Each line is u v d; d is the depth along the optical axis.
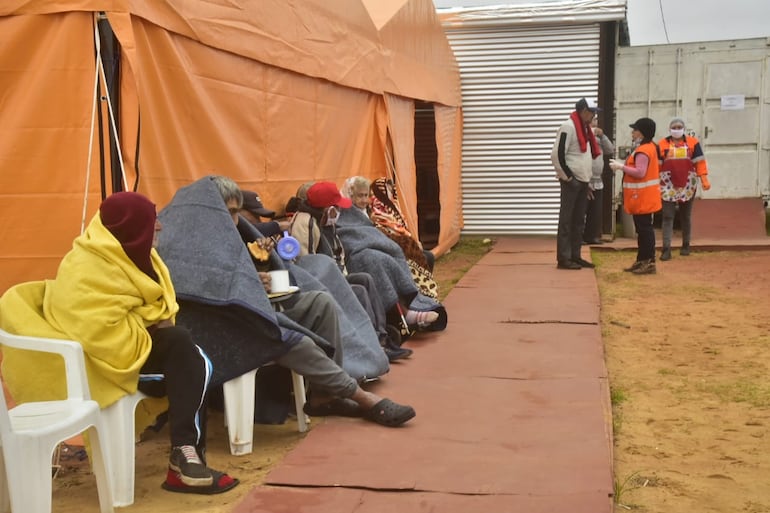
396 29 10.04
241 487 3.95
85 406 3.47
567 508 3.61
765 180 15.22
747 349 6.88
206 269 4.36
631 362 6.53
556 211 15.21
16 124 4.70
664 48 15.20
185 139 5.36
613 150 14.35
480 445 4.48
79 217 4.75
